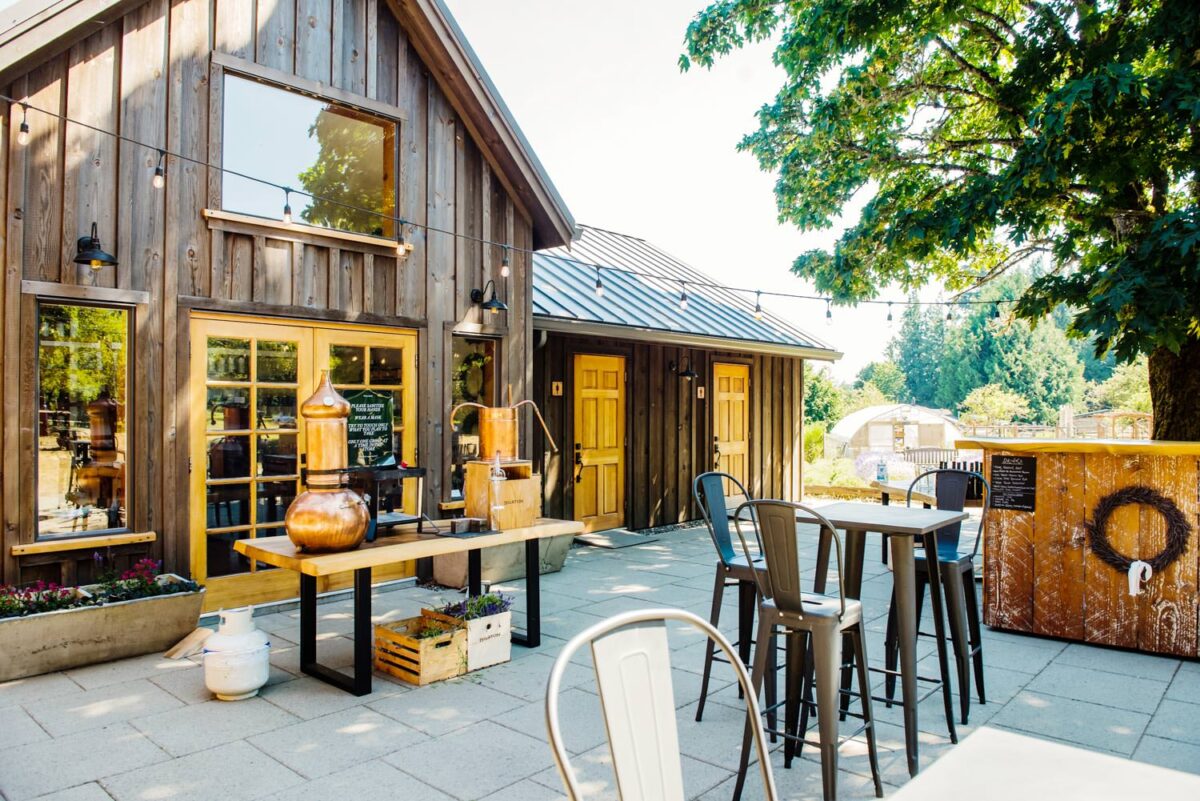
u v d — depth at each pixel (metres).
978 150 8.62
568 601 6.02
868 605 5.96
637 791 1.51
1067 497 5.04
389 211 6.45
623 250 12.88
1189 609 4.61
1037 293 6.88
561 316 7.96
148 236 5.08
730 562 3.83
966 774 1.47
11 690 4.07
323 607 5.80
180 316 5.20
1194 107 5.20
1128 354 5.50
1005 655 4.73
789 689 3.19
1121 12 6.43
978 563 7.41
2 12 4.37
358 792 2.99
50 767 3.18
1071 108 5.45
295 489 5.82
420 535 4.54
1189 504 4.64
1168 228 5.32
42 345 4.75
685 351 10.74
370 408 5.64
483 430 4.92
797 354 12.02
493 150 7.09
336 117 6.21
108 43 4.94
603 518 9.40
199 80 5.33
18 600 4.27
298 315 5.76
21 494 4.58
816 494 14.96
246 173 5.63
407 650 4.28
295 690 4.12
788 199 9.15
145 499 5.03
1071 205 7.33
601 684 1.51
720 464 11.38
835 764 2.81
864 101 7.98
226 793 2.97
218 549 5.43
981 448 5.36
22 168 4.60
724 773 3.16
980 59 8.45
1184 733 3.52
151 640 4.66
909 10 7.01
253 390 5.60
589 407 9.26
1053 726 3.61
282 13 5.74
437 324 6.68
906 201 8.02
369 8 6.26
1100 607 4.91
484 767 3.21
